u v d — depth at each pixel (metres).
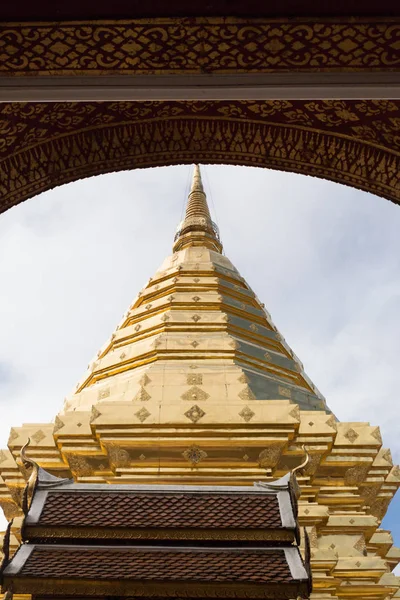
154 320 28.91
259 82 6.77
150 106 8.88
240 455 21.42
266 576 10.86
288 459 21.80
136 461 21.38
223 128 9.15
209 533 11.72
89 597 10.82
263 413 21.73
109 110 8.85
